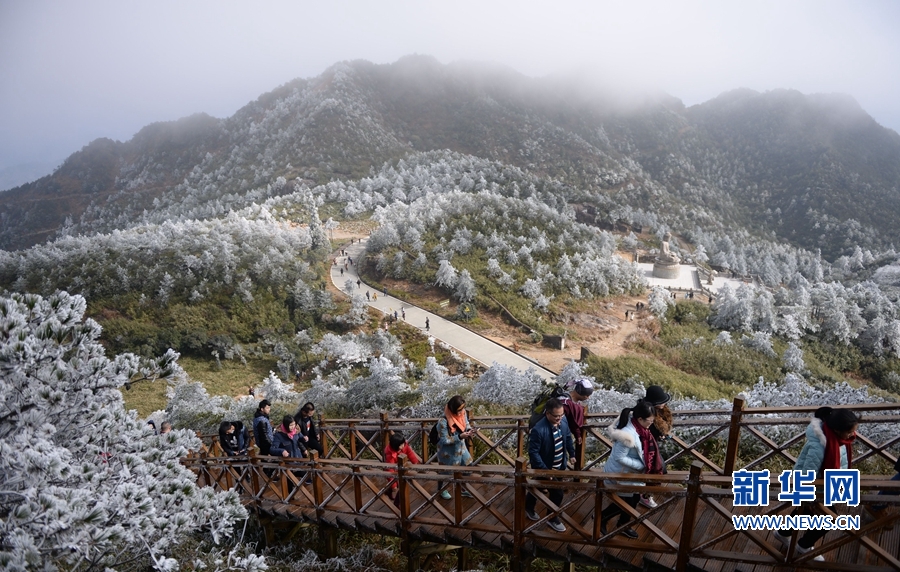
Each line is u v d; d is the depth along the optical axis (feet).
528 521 18.60
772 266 253.44
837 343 127.34
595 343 115.75
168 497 15.12
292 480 24.21
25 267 151.33
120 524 13.09
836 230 392.27
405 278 154.81
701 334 124.26
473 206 176.04
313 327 131.23
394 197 283.59
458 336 120.16
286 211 251.39
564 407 18.79
